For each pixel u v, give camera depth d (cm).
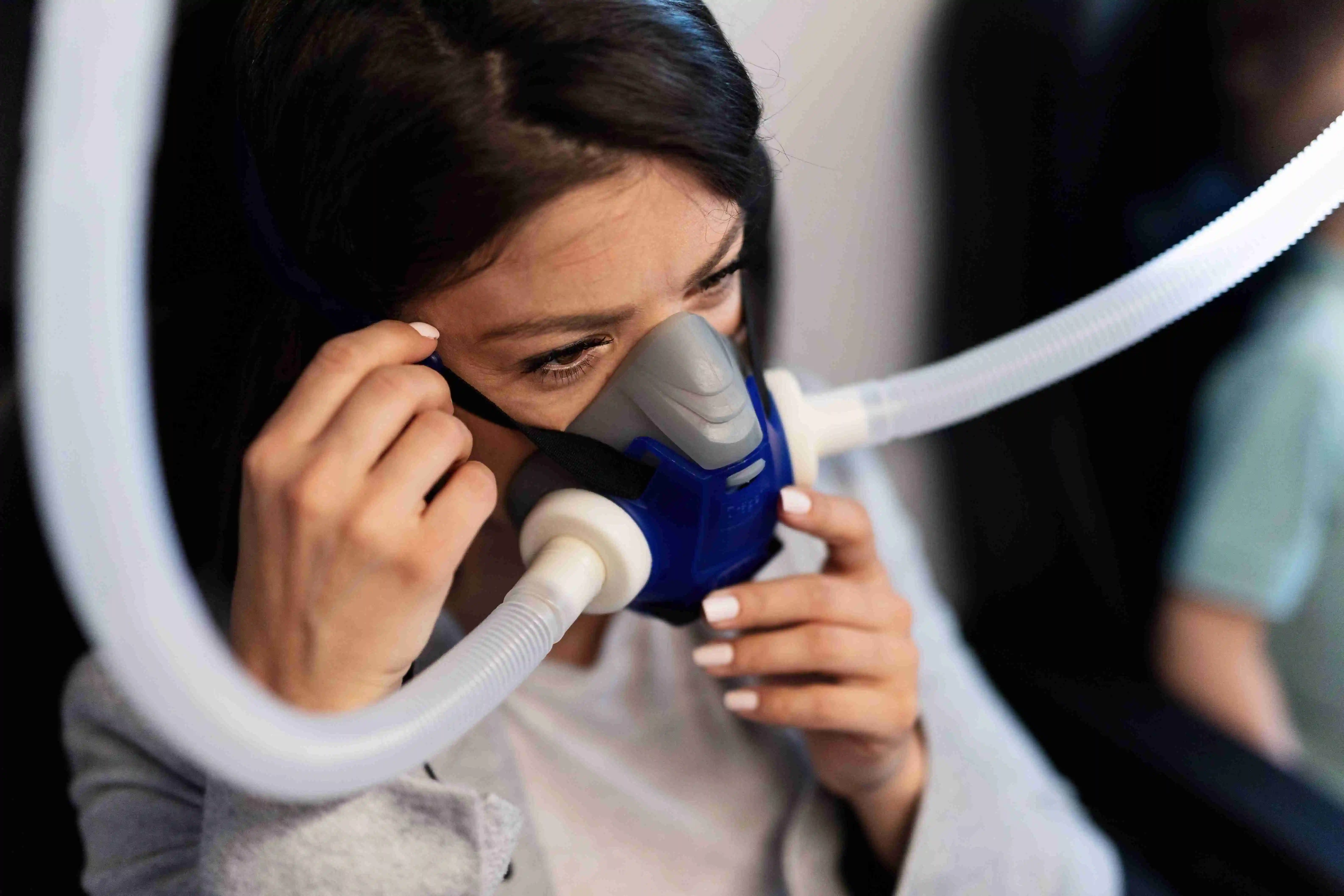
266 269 67
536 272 56
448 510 58
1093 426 152
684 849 92
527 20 51
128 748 81
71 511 37
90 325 35
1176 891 120
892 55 129
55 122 35
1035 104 136
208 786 68
